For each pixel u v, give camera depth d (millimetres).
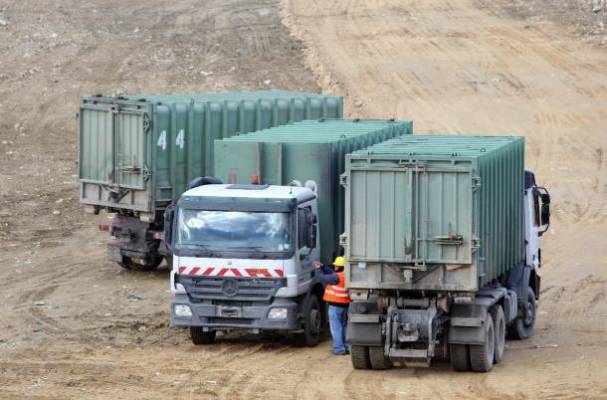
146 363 59812
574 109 148000
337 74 159125
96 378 56344
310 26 184000
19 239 96312
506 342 65562
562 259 91625
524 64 164000
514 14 190000
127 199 80750
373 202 55094
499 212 59188
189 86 153875
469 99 151250
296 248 61656
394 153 55281
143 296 77062
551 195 116938
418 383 55281
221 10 196875
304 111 88250
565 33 178125
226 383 55438
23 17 189000
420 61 165500
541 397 52406
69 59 165750
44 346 63656
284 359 61031
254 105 85125
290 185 65250
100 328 68250
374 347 56906
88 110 82000
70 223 102812
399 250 54875
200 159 82188
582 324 70688
